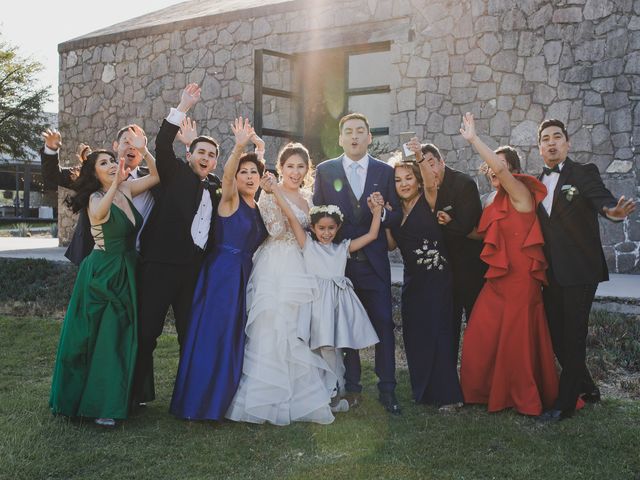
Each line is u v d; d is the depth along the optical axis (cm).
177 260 407
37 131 2011
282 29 1109
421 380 433
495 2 939
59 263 1006
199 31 1191
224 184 406
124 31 1277
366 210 432
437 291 432
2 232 2156
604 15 878
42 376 509
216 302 402
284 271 405
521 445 358
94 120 1334
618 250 876
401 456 345
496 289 425
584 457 343
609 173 880
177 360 548
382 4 1023
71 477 323
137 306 406
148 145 1261
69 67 1364
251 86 1139
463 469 330
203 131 1195
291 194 439
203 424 395
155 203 421
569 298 400
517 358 413
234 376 391
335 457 345
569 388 400
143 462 340
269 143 1149
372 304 429
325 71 1114
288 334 396
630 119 870
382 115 1077
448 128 978
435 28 984
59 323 696
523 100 927
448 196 431
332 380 411
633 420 400
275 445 363
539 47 916
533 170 922
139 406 429
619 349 548
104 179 414
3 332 663
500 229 418
